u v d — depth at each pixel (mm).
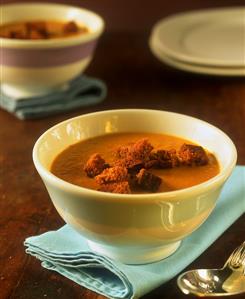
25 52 873
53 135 630
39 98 919
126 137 664
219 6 1290
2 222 667
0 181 741
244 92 976
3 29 995
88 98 941
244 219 662
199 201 548
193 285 546
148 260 577
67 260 583
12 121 891
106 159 625
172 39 1103
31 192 718
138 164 600
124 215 536
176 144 649
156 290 566
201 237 611
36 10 1032
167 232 554
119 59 1103
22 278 588
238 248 587
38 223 665
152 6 1288
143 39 1200
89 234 564
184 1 1287
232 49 1078
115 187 552
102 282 570
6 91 942
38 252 599
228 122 879
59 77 915
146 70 1056
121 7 1284
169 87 993
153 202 528
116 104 940
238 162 768
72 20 1021
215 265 594
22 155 800
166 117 664
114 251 578
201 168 606
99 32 931
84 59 929
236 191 668
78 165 616
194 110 918
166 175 595
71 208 552
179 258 583
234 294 541
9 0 1265
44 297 566
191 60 999
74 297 564
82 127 655
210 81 1013
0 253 621
